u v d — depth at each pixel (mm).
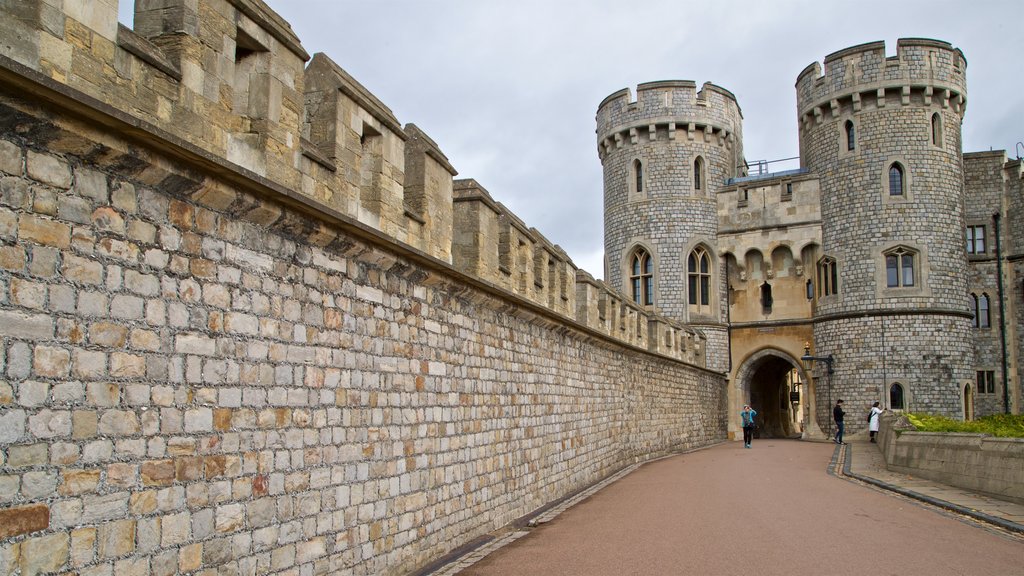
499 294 11414
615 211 38281
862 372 32156
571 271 16094
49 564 4461
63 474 4578
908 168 32062
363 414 7887
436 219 9875
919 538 10539
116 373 4984
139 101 5160
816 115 34531
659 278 36469
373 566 7934
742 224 36312
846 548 9867
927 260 31688
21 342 4375
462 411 10430
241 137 6207
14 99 4227
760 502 13953
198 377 5684
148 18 5664
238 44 6418
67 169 4707
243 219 6238
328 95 7645
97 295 4879
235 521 5977
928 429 19438
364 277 8047
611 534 10992
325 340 7293
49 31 4512
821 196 34438
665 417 25578
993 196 37688
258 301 6383
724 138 37625
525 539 10742
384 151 8523
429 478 9336
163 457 5316
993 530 11180
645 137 37500
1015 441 13602
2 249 4297
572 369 16078
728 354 36406
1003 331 36812
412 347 9047
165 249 5441
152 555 5184
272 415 6480
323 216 7016
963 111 33469
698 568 8820
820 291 34406
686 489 15891
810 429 34219
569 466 15555
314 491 6992
